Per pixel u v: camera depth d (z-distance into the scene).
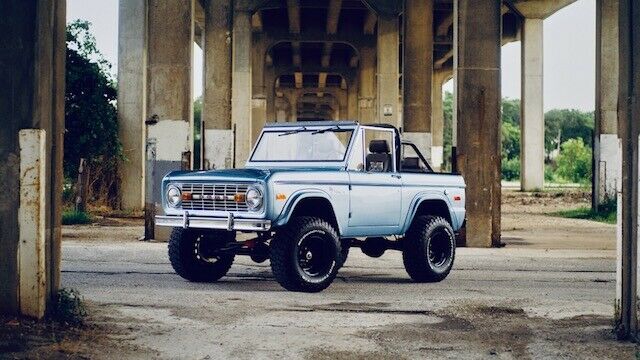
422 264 11.95
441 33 58.88
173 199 10.98
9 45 7.40
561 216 31.94
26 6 7.36
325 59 71.81
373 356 7.04
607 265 14.90
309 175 10.48
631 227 7.64
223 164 30.70
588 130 147.00
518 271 13.78
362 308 9.41
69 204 30.12
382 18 45.53
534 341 7.69
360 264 14.48
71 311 7.99
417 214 12.55
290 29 57.53
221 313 8.89
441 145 75.50
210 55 30.91
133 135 31.33
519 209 36.84
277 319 8.61
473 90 18.58
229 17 30.78
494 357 7.06
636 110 7.45
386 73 45.47
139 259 14.53
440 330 8.19
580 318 8.94
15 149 7.43
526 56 51.00
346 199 10.92
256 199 10.16
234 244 11.11
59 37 7.88
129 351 7.00
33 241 7.48
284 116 96.38
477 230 18.59
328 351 7.18
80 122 30.28
